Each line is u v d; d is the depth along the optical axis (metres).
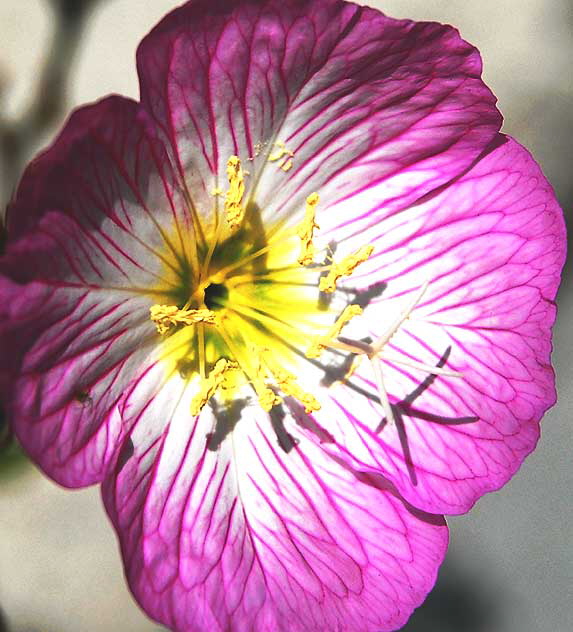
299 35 0.16
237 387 0.18
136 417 0.17
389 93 0.17
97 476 0.16
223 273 0.18
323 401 0.18
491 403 0.18
